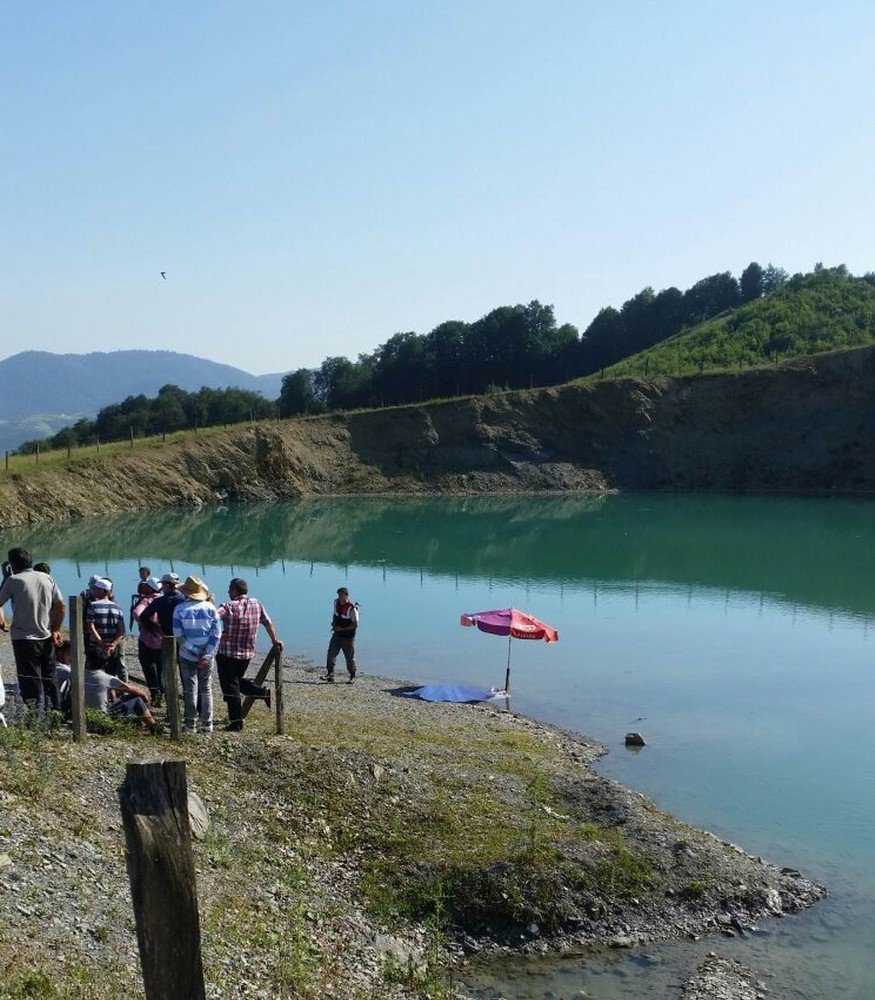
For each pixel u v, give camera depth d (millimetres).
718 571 48375
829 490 86750
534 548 56312
